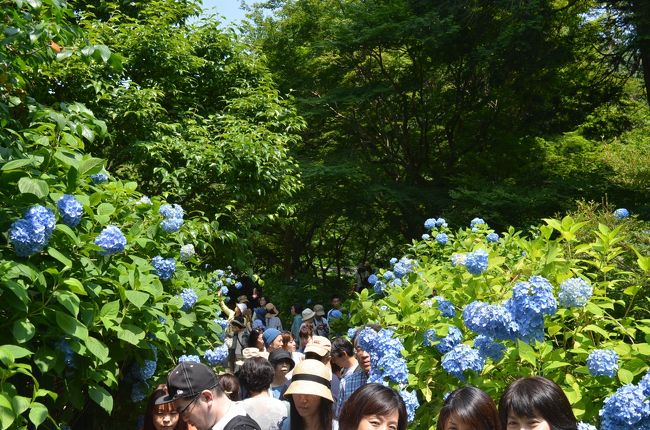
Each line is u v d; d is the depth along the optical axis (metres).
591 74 20.20
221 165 9.89
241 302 16.31
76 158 4.15
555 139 20.97
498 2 18.05
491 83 19.27
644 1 16.14
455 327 4.57
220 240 10.16
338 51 20.95
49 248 3.66
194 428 4.17
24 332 3.58
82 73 9.60
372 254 25.97
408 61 21.88
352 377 5.12
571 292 4.11
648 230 8.05
